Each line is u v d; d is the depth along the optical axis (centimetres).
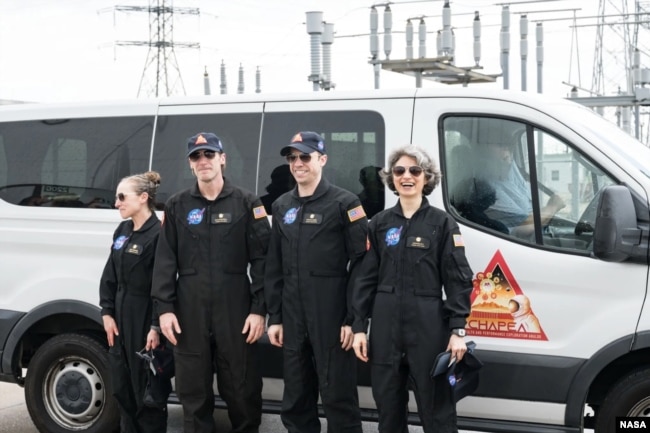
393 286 505
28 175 656
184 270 559
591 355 519
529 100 545
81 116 650
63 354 639
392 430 513
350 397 544
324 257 534
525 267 535
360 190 578
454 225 502
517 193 545
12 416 738
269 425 705
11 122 667
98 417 634
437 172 512
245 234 560
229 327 556
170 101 631
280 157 598
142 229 581
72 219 635
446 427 500
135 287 579
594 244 503
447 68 1302
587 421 573
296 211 543
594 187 526
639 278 511
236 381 564
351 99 587
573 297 524
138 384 584
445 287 500
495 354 539
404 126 571
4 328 641
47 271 639
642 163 534
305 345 543
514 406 538
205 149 546
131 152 634
